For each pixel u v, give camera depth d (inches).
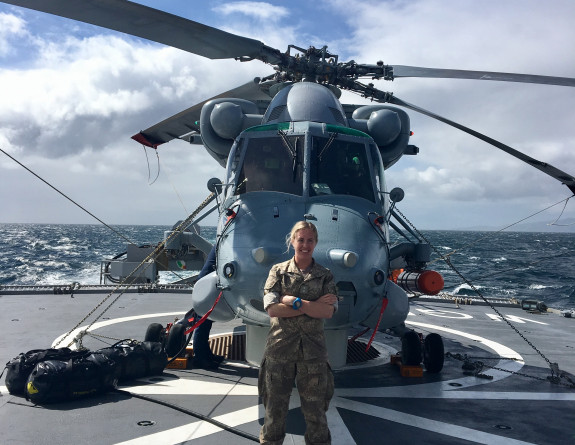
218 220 230.4
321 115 238.8
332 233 190.7
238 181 223.3
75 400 180.9
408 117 281.7
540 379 232.8
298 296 121.1
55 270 1596.9
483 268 1904.5
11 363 184.9
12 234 4995.1
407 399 197.3
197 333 237.8
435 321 408.8
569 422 174.2
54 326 321.1
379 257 196.7
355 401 192.9
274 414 121.7
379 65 293.1
